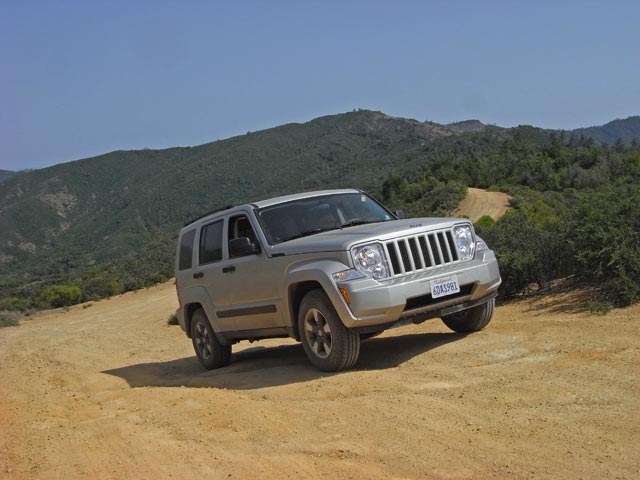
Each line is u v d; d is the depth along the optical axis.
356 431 4.89
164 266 61.59
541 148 136.88
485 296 7.64
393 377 6.37
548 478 3.78
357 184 162.25
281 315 7.64
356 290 6.60
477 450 4.28
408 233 7.02
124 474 4.59
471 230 7.64
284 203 8.27
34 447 5.55
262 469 4.37
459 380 5.99
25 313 42.16
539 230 11.61
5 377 10.60
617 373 5.61
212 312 8.87
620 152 110.12
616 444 4.16
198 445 5.05
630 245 9.12
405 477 3.98
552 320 8.30
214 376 8.21
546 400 5.14
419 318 6.97
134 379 9.22
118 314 30.41
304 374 7.27
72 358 12.73
